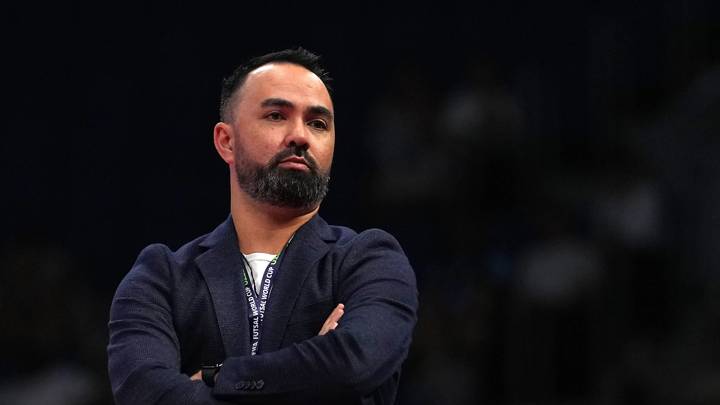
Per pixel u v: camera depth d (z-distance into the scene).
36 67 32.53
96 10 33.06
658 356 25.86
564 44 32.34
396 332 7.97
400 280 8.35
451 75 32.56
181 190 31.91
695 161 27.59
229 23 33.28
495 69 29.36
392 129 29.59
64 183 31.80
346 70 32.81
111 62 32.84
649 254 26.67
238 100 8.56
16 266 25.77
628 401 25.36
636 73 31.23
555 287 25.72
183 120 32.53
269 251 8.52
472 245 27.81
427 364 25.64
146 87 32.75
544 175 29.36
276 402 7.61
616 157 28.20
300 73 8.49
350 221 30.67
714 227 26.83
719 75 28.47
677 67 30.45
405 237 28.88
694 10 31.66
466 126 28.69
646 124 29.50
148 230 31.50
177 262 8.59
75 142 32.16
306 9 33.31
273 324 8.14
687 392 24.70
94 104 32.50
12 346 25.16
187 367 8.34
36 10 32.84
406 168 29.31
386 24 33.19
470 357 25.58
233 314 8.23
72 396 24.66
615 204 27.12
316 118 8.46
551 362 25.67
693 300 26.80
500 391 25.50
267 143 8.32
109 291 30.14
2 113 32.03
